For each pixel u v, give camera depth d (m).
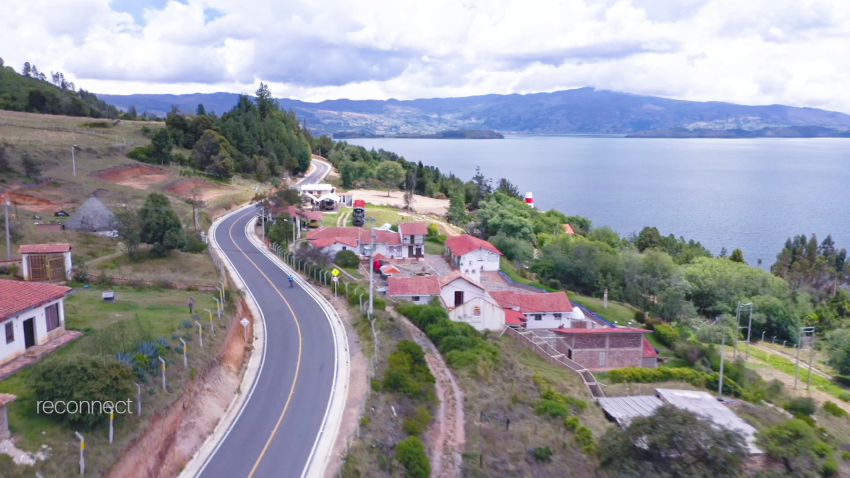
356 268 77.19
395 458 31.16
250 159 147.25
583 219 147.75
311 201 118.25
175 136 148.25
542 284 87.44
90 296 45.66
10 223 63.44
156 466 27.31
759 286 91.44
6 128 127.12
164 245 64.50
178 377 32.84
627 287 87.69
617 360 58.81
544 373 51.22
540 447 35.59
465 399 41.47
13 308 30.88
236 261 73.19
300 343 46.34
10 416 25.53
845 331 72.69
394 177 154.75
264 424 33.50
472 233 112.50
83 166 107.19
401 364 41.59
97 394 26.17
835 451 41.56
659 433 30.16
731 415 44.72
